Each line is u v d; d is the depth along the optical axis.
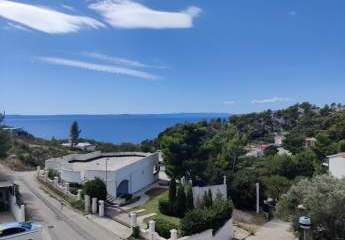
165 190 52.34
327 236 33.44
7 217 36.94
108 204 42.38
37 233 28.98
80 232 33.12
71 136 98.94
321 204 32.59
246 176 53.00
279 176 58.22
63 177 49.00
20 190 47.72
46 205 41.12
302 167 65.31
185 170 51.31
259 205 52.12
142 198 47.47
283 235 41.78
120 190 48.53
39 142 95.50
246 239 39.91
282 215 37.03
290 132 138.75
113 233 33.38
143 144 90.50
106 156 62.28
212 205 38.47
